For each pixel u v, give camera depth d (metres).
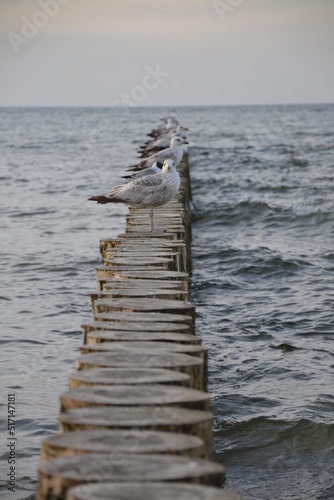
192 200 22.88
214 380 8.12
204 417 3.46
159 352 4.48
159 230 9.75
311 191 25.45
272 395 7.67
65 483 2.91
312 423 6.93
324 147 47.81
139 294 6.25
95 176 31.12
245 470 6.27
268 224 19.23
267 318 10.45
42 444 3.27
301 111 172.75
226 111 190.50
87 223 18.95
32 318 10.32
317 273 13.43
